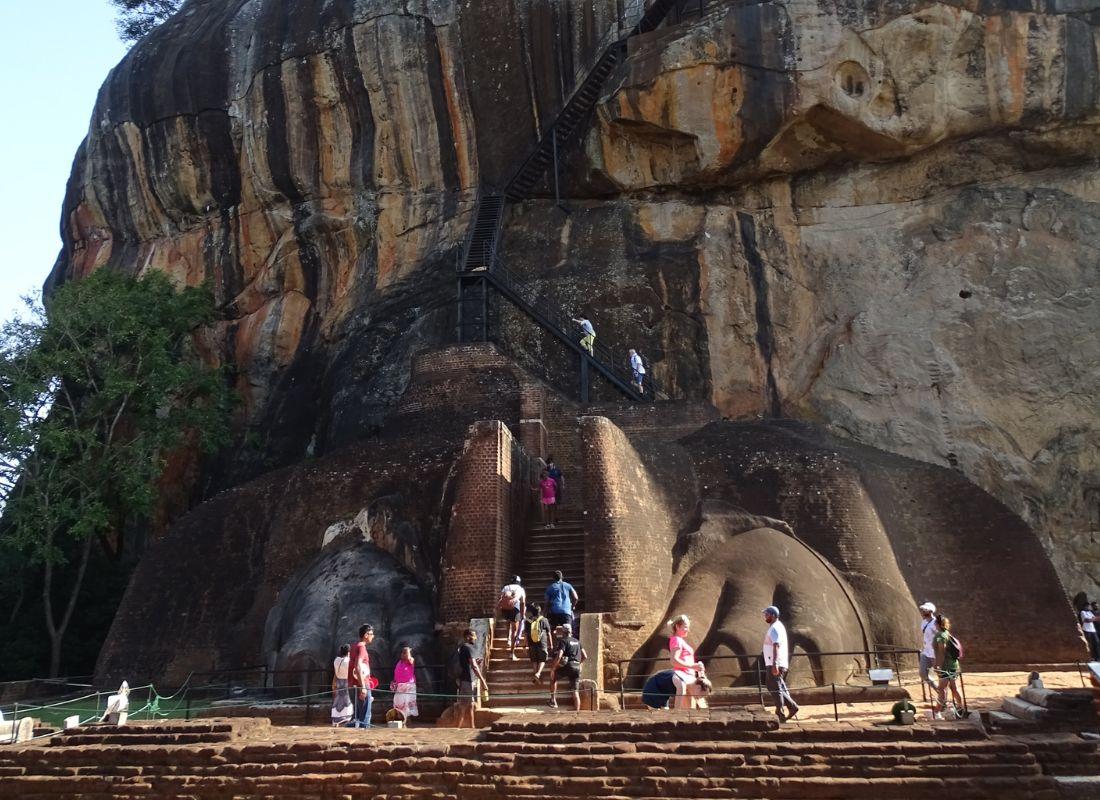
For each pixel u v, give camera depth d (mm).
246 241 34594
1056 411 25156
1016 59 26562
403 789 10398
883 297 27656
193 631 20953
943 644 12477
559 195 30859
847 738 10164
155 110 35375
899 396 26297
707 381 27688
